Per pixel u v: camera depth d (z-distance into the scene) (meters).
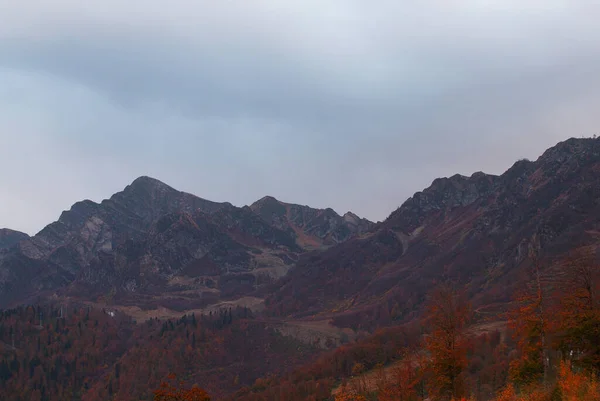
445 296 70.19
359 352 148.25
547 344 56.53
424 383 78.75
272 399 142.25
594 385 45.88
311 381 140.62
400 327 175.88
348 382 130.00
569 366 51.09
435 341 66.75
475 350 101.44
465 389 66.00
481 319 151.88
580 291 55.16
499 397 61.09
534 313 57.94
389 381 87.31
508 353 100.44
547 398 50.94
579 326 53.38
